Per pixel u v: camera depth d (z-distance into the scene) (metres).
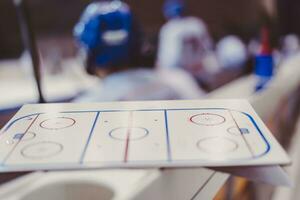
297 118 1.73
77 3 3.32
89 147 0.41
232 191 0.86
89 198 0.59
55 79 2.68
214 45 3.41
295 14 2.98
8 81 2.75
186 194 0.53
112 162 0.38
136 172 0.57
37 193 0.58
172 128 0.46
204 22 4.09
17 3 0.93
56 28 3.40
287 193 1.24
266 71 1.23
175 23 2.97
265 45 1.29
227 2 3.90
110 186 0.55
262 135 0.43
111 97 1.44
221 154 0.39
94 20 1.43
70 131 0.46
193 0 4.23
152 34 3.37
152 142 0.42
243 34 2.97
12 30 3.10
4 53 3.10
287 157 0.38
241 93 1.05
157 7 4.09
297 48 2.62
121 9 1.49
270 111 1.13
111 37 1.45
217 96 1.02
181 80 1.73
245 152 0.39
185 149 0.40
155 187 0.49
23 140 0.44
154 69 1.76
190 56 2.90
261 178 0.38
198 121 0.48
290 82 1.48
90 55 1.49
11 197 0.56
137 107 0.55
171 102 0.57
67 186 0.59
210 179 0.60
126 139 0.43
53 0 3.32
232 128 0.46
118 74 1.53
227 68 2.63
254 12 3.43
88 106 0.56
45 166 0.38
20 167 0.38
